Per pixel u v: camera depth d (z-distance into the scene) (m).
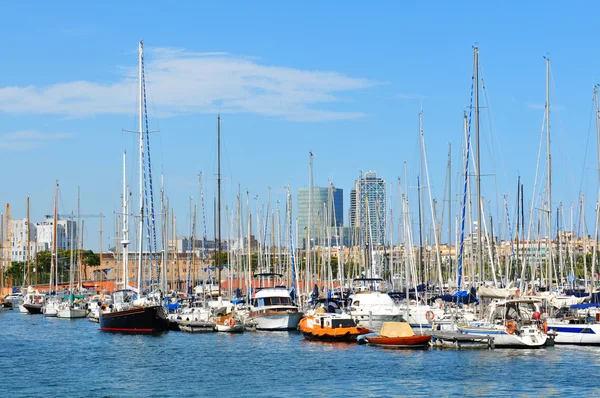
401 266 136.12
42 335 110.62
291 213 142.12
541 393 59.66
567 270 136.38
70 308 150.50
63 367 76.69
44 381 68.56
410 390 61.69
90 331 115.38
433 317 89.81
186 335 102.62
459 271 99.56
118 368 75.19
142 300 107.94
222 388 63.84
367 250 150.50
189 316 113.88
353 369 71.50
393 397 59.47
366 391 61.66
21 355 86.56
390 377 67.12
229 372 71.38
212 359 79.81
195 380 67.69
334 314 96.56
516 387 61.84
